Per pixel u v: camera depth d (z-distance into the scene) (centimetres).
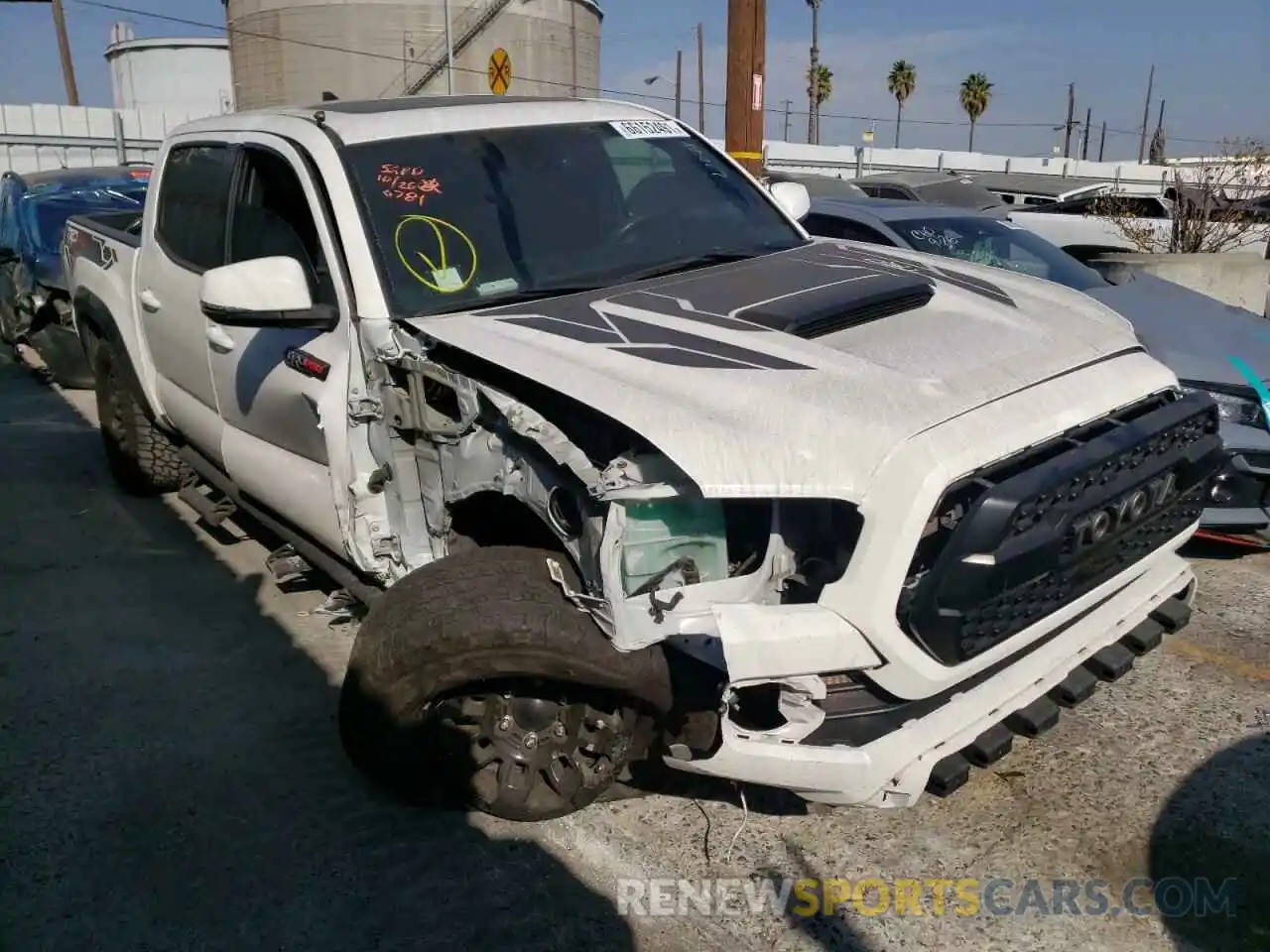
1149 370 327
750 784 345
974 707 285
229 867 316
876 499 254
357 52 2722
